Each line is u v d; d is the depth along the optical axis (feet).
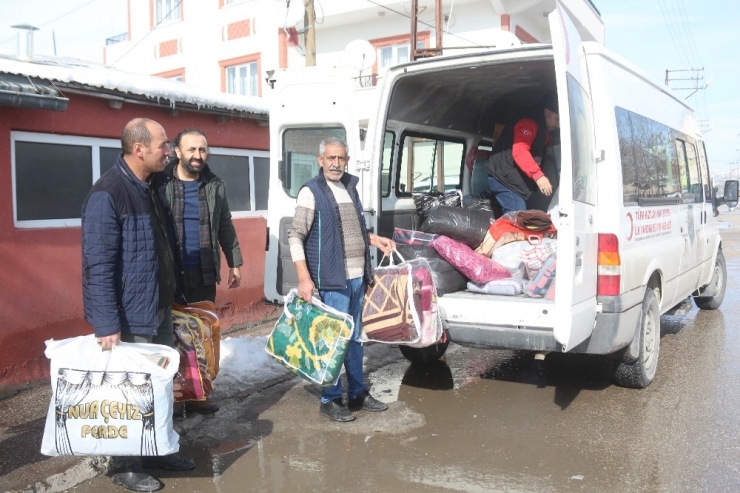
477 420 15.72
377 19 55.83
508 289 15.97
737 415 15.84
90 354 11.25
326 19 55.88
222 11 59.57
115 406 11.16
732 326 25.80
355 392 16.24
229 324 25.09
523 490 12.18
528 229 18.20
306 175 18.89
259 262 26.66
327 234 14.87
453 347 22.76
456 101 22.12
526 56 16.43
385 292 15.26
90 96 19.70
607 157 15.55
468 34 52.16
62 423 11.11
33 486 12.03
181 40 63.00
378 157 18.25
